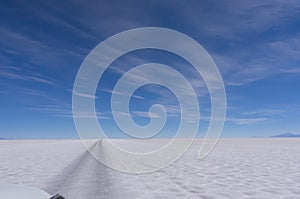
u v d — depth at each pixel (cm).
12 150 2823
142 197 726
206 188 856
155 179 1023
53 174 1102
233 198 728
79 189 809
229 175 1134
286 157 1897
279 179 1027
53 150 2859
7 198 298
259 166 1423
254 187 876
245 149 2862
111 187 841
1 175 1084
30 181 944
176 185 904
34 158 1850
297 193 791
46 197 340
